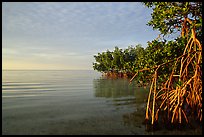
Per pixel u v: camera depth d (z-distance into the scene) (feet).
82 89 118.73
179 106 44.09
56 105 69.10
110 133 40.40
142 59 48.52
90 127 44.11
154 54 45.70
